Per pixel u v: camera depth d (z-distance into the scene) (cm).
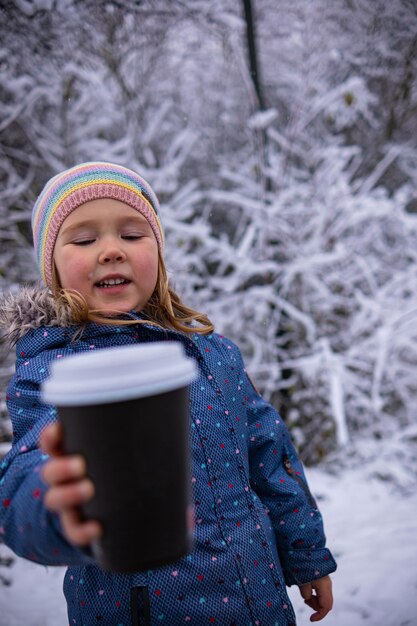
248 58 415
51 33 374
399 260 479
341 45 481
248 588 120
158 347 71
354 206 441
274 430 155
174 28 451
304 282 437
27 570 290
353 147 456
